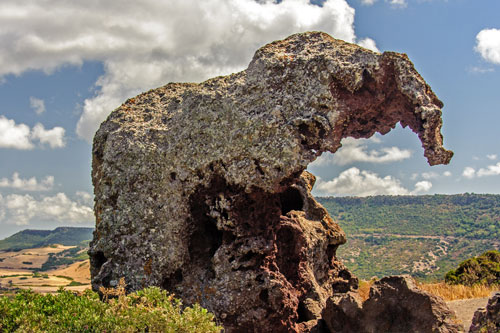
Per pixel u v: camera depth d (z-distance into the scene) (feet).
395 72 38.09
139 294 33.50
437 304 33.06
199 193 40.50
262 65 41.09
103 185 43.52
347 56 39.37
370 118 41.65
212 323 30.58
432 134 37.70
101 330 28.50
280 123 38.40
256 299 38.55
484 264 63.62
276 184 37.60
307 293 45.62
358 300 36.91
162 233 40.55
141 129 44.32
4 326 29.09
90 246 45.09
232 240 39.70
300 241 45.32
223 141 39.75
